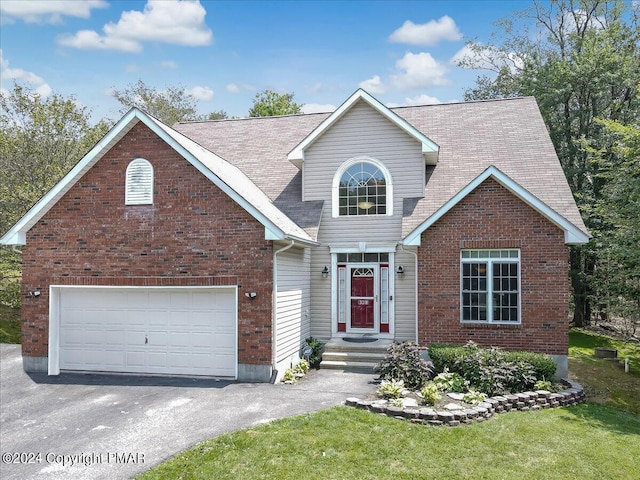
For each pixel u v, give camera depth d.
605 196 20.05
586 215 22.56
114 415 9.98
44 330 13.70
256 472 7.22
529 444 8.44
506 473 7.32
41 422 9.72
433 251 13.83
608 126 15.88
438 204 15.26
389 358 12.14
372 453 7.85
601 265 21.69
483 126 18.28
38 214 13.69
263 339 12.44
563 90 25.06
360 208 16.30
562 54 28.09
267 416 9.52
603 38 25.48
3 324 22.55
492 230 13.50
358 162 16.36
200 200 12.96
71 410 10.42
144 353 13.42
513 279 13.50
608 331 24.81
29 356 13.75
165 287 13.09
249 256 12.61
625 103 25.58
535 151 16.47
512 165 16.03
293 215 16.09
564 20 28.86
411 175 15.90
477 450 8.10
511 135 17.48
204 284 12.84
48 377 13.21
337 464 7.46
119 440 8.61
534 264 13.24
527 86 27.55
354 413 9.59
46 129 24.17
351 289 16.30
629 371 15.67
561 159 26.78
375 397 10.75
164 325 13.35
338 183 16.48
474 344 12.37
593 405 11.52
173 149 13.16
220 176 12.86
